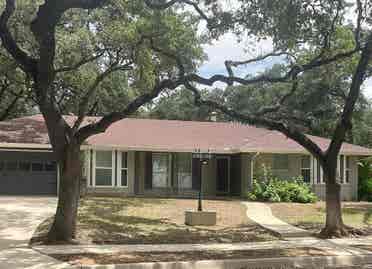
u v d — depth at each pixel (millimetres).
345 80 34562
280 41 16328
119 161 29766
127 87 33812
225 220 21062
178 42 19797
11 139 27781
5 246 14508
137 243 15703
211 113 41844
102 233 16953
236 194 31328
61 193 15492
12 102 39000
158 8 16281
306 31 16359
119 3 18266
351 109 18641
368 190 32656
